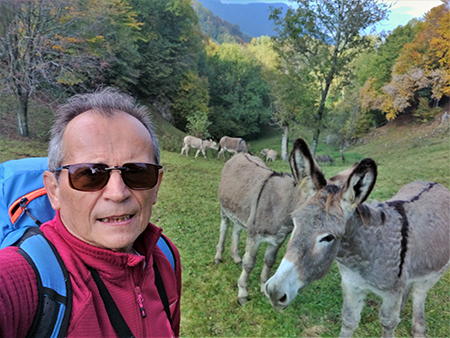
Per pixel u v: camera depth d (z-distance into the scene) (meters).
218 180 9.38
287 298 1.63
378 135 15.52
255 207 3.15
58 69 12.18
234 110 31.45
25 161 1.47
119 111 0.72
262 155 18.50
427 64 13.37
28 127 11.85
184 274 3.94
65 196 0.65
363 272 2.03
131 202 0.67
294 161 1.82
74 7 12.02
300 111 11.47
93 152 0.64
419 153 10.59
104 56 15.16
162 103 25.89
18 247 0.64
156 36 24.67
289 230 2.95
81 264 0.64
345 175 1.87
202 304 3.39
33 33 10.55
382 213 2.05
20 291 0.53
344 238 1.89
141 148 0.70
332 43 10.73
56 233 0.68
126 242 0.67
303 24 9.95
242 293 3.39
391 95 14.27
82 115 0.68
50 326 0.54
